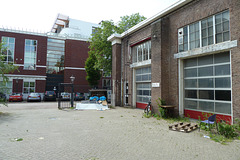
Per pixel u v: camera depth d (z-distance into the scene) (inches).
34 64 1080.2
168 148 189.6
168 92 406.6
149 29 490.3
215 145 200.2
